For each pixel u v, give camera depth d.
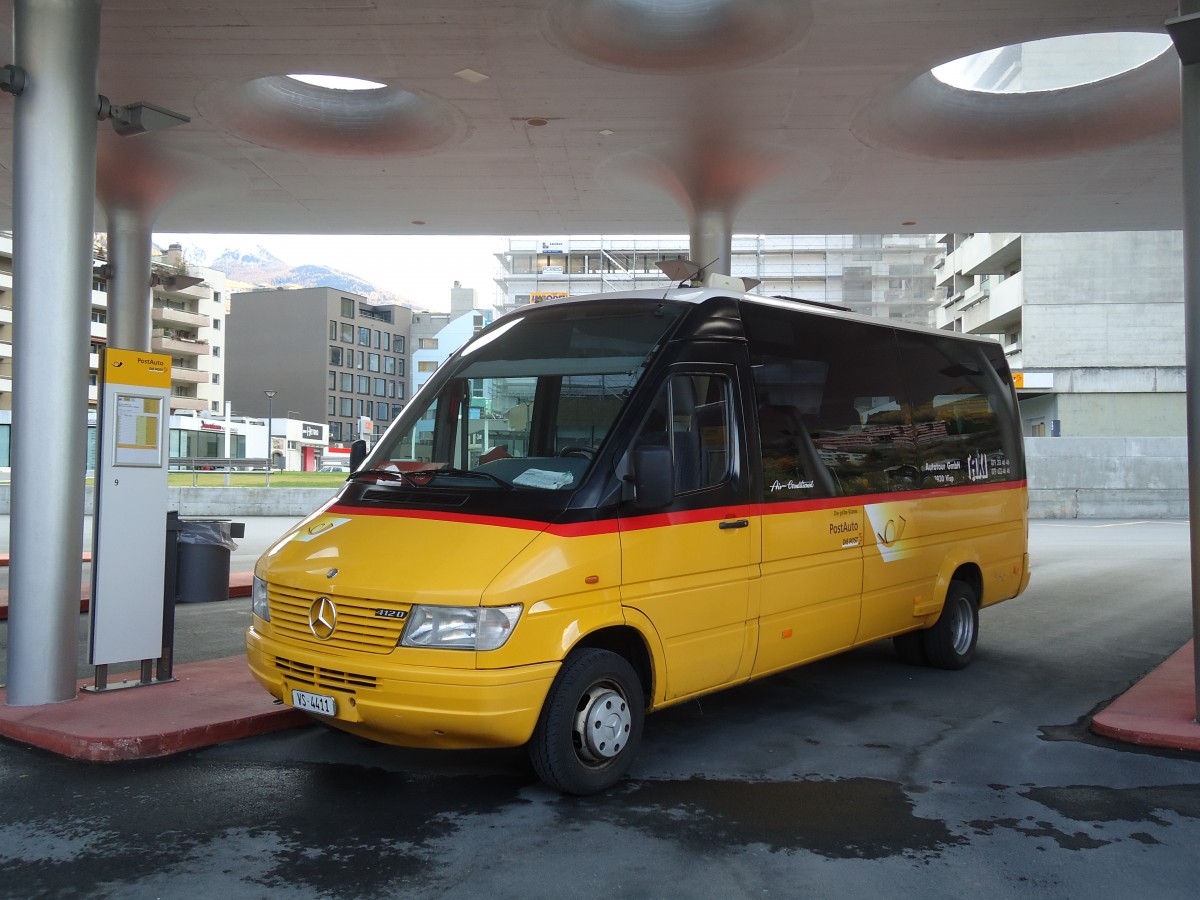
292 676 4.84
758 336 6.17
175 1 8.97
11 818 4.57
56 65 6.31
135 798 4.85
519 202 15.75
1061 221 17.09
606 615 4.83
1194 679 6.44
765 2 9.28
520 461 5.28
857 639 6.76
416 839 4.35
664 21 9.95
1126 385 41.97
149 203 14.34
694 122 12.10
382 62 10.34
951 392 8.11
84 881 3.89
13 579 6.20
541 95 11.23
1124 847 4.32
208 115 11.80
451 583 4.46
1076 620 10.63
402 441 5.79
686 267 11.99
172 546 6.89
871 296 77.44
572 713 4.74
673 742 5.92
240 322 130.62
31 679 6.17
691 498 5.40
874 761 5.56
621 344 5.60
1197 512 6.05
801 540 6.17
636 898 3.78
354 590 4.61
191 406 87.81
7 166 13.68
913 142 13.04
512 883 3.90
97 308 71.81
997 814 4.73
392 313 144.38
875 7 9.13
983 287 53.22
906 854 4.22
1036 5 9.09
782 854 4.21
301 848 4.24
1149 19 9.44
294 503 27.97
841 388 6.82
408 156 13.41
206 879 3.92
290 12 9.19
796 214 16.61
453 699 4.36
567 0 9.05
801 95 11.23
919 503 7.41
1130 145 13.01
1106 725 6.09
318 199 15.55
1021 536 8.88
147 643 6.68
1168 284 44.81
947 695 7.19
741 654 5.70
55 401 6.22
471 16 9.27
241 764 5.40
